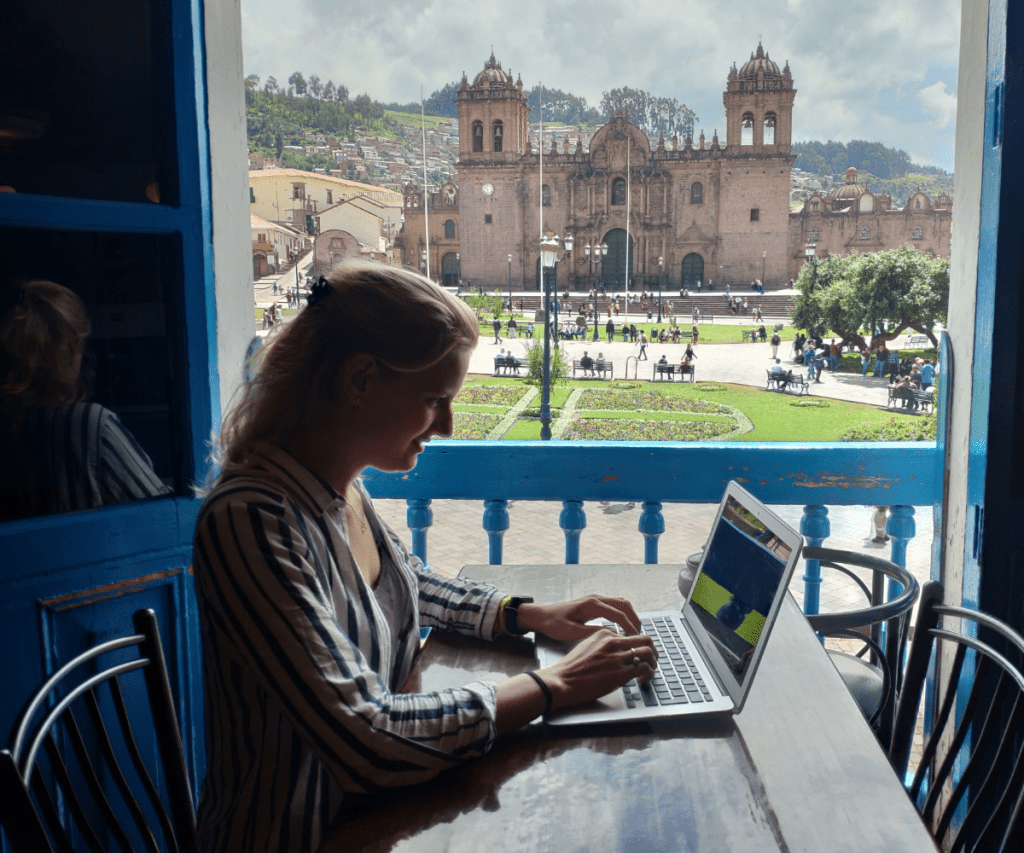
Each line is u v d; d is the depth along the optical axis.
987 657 1.30
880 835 0.93
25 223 1.67
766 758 1.09
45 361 1.76
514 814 0.97
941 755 2.16
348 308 1.00
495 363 37.12
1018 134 1.79
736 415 27.64
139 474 1.90
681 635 1.45
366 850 0.90
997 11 1.82
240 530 0.96
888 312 39.06
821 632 1.94
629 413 27.70
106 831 1.83
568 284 77.38
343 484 1.09
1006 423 1.89
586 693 1.16
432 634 1.53
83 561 1.78
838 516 9.66
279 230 66.31
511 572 1.89
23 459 1.74
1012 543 1.92
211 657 1.00
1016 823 1.00
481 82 76.50
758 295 71.00
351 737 0.94
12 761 0.86
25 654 1.72
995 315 1.86
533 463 2.56
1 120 1.66
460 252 78.56
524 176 76.56
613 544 9.97
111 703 1.85
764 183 74.44
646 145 75.31
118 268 1.84
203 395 1.94
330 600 1.03
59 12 1.73
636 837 0.92
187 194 1.88
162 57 1.84
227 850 1.00
